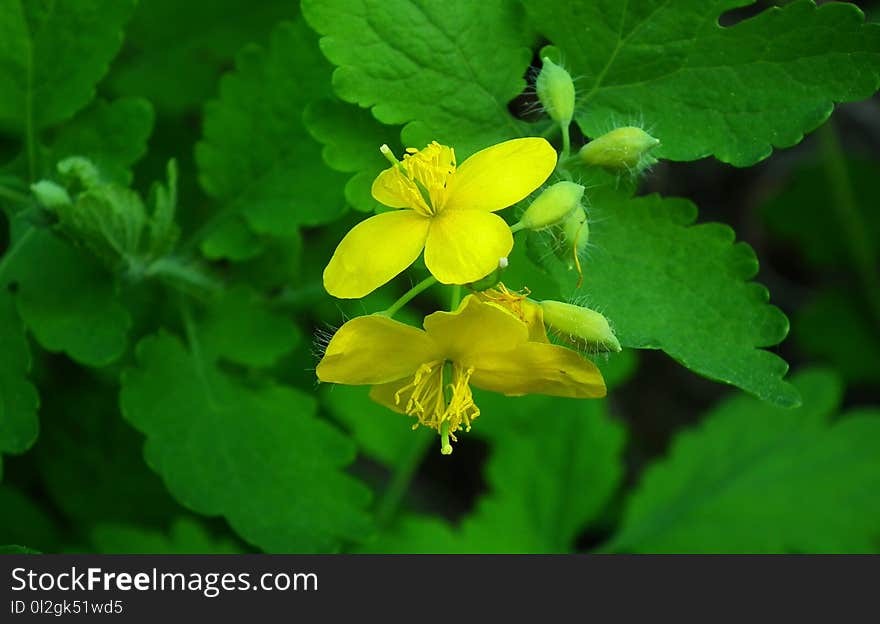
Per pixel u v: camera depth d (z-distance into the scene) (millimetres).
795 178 414
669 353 261
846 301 402
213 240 292
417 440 322
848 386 412
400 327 254
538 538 324
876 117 427
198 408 286
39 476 323
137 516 321
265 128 289
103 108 285
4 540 317
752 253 266
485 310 251
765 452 333
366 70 265
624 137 261
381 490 356
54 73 282
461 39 267
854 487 328
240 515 281
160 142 327
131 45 327
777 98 266
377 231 258
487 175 257
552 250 263
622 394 417
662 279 266
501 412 330
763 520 327
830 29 264
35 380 322
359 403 324
